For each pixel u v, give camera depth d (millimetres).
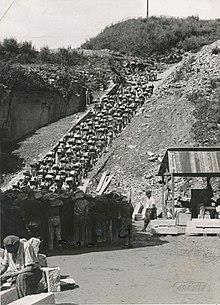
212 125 43594
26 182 33562
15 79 40812
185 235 23734
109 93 49156
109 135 43250
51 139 40250
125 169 38906
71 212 19797
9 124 39562
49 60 51375
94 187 35969
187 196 33094
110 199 20969
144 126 45188
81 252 18781
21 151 38062
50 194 19672
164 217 27688
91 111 45531
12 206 17766
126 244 20375
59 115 44562
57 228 18812
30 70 43781
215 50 57000
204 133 42844
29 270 10984
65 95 45156
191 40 62562
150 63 58906
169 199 32312
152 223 25406
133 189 36250
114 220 20578
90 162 39500
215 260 16875
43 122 42562
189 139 42625
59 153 38125
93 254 18312
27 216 17953
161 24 64688
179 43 62188
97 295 12133
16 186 31531
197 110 45688
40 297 10234
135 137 43625
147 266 15875
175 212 27156
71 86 46312
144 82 53844
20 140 39688
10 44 49250
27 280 10883
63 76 46406
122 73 55094
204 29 64562
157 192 35312
